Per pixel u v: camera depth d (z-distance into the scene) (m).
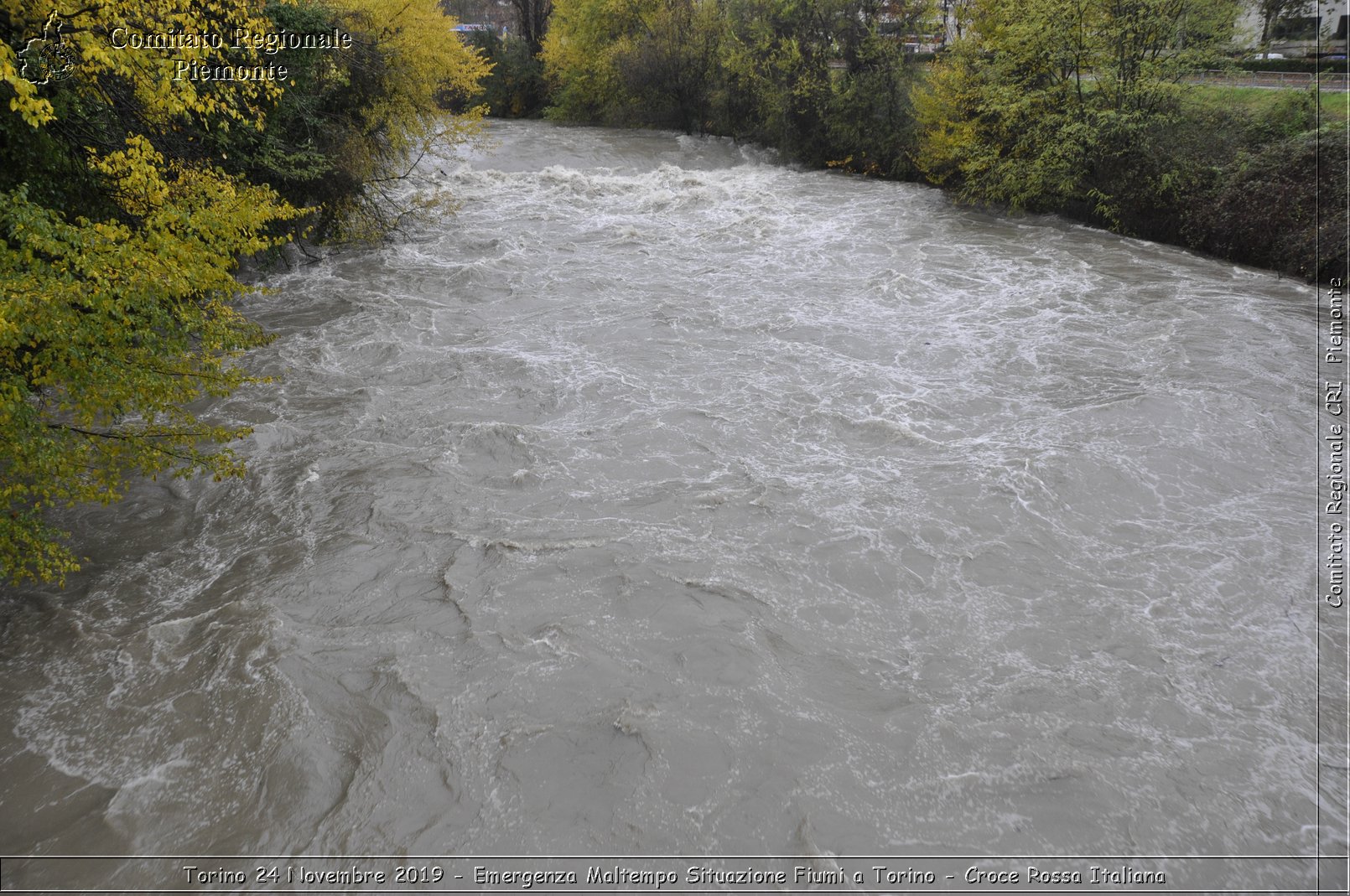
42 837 5.14
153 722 5.98
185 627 6.91
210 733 5.89
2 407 5.62
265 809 5.35
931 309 14.89
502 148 31.27
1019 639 6.88
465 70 20.84
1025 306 14.88
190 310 7.25
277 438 10.14
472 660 6.61
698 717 6.07
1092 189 20.09
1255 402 10.90
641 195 24.83
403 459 9.69
